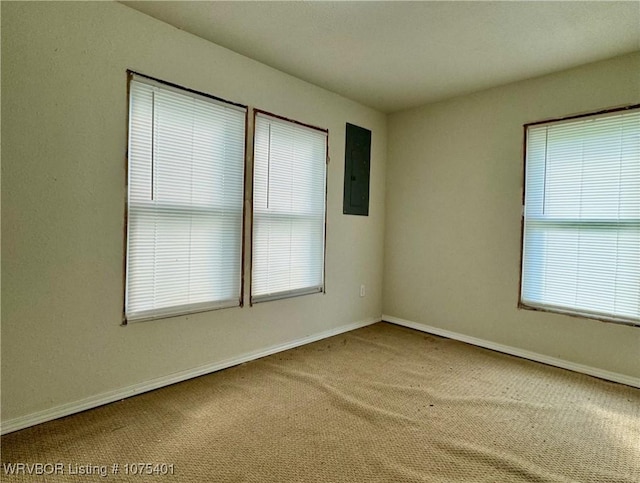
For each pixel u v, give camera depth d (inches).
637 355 94.2
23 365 68.7
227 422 73.2
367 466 60.6
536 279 112.4
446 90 124.3
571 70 104.5
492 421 75.7
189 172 91.5
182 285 91.5
